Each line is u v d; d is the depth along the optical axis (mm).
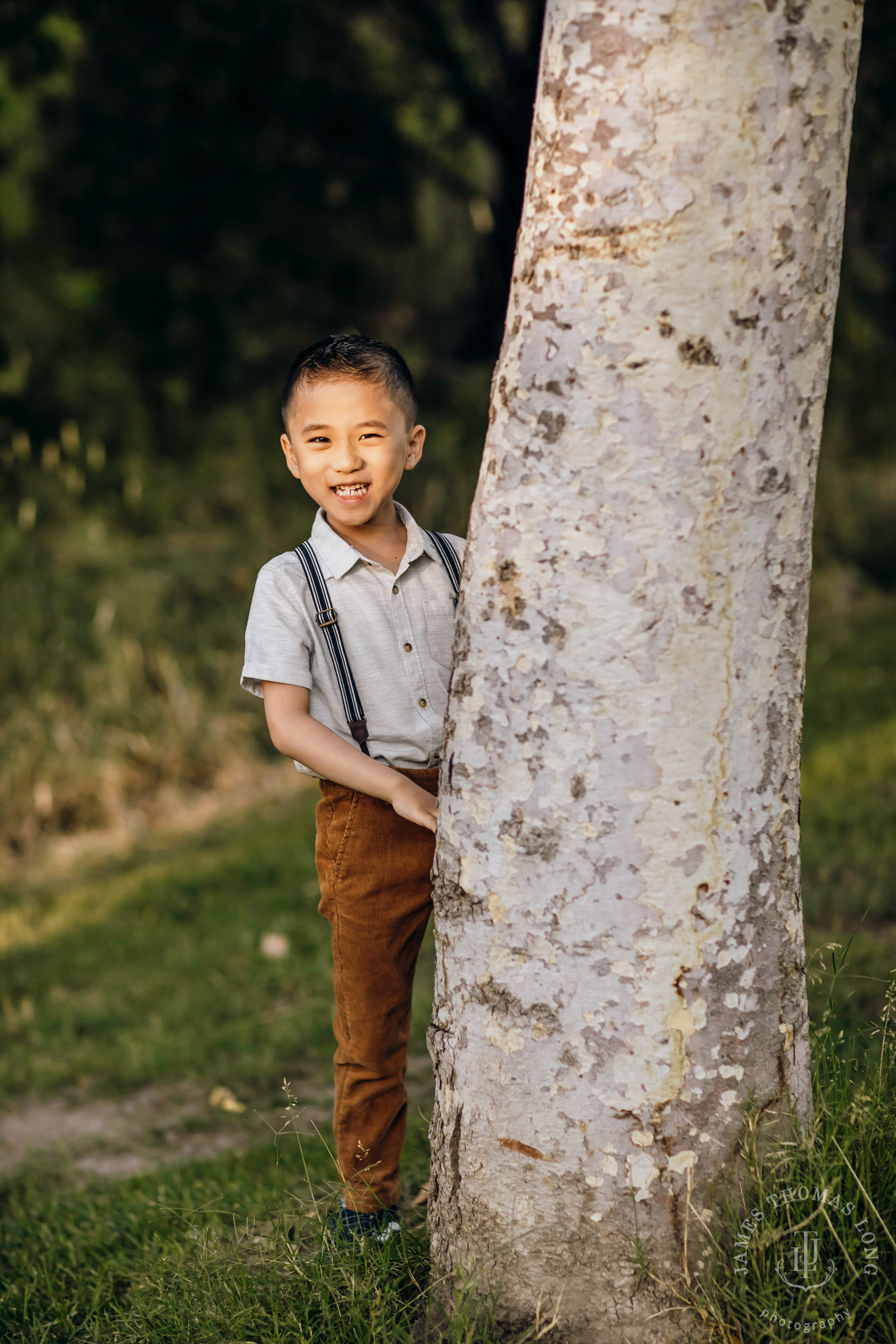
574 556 1659
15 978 5227
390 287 12070
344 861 2145
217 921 5523
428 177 10633
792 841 1783
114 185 9555
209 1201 2822
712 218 1566
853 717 7172
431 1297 1863
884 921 3961
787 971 1779
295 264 10367
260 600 2100
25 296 10516
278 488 10711
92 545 9492
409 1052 3729
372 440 2043
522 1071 1751
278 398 11148
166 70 8430
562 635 1677
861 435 12539
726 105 1547
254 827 7344
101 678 8594
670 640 1644
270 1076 3930
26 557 9094
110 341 10922
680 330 1588
